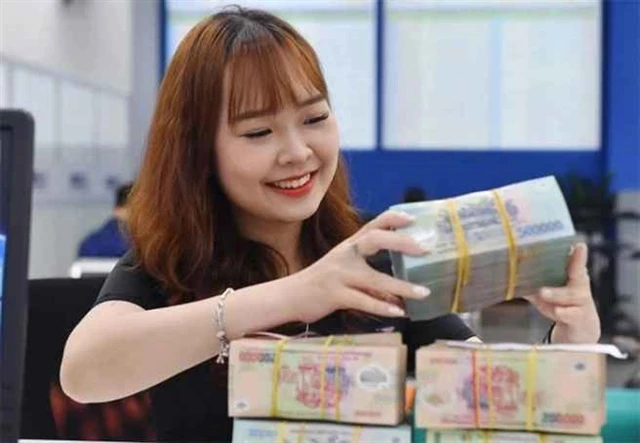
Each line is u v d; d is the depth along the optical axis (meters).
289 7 5.25
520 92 5.18
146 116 5.19
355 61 5.27
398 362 0.62
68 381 0.83
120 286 1.02
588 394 0.60
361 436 0.62
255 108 0.90
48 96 3.80
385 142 5.29
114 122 4.79
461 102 5.21
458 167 5.25
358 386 0.62
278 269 1.06
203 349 0.77
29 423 1.42
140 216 1.06
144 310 0.90
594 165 5.16
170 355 0.78
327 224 1.13
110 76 4.70
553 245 0.63
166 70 1.03
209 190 1.03
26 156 0.64
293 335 0.73
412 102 5.25
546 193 0.65
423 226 0.64
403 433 0.62
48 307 1.43
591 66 5.11
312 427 0.63
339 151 1.00
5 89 3.34
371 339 0.67
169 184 1.03
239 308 0.75
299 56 0.92
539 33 5.12
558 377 0.60
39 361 1.43
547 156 5.18
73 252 4.13
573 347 0.62
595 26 5.08
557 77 5.13
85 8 4.27
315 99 0.92
